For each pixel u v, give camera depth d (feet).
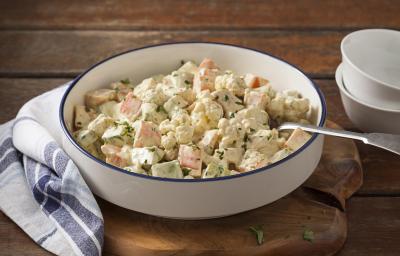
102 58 3.80
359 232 2.71
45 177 2.75
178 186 2.43
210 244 2.56
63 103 2.84
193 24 4.09
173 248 2.55
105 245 2.61
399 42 3.22
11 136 3.05
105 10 4.23
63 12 4.20
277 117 2.94
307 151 2.58
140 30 4.04
